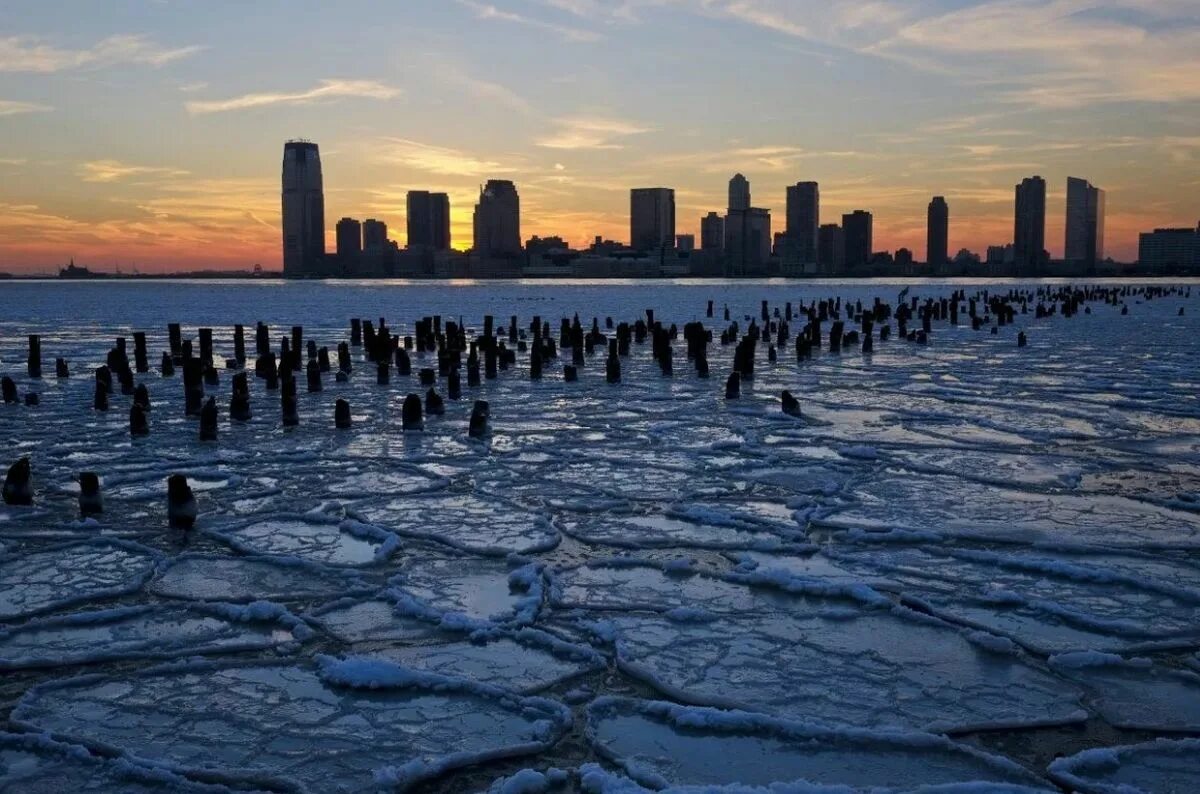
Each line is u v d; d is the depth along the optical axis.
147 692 7.28
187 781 6.03
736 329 41.12
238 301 94.06
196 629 8.52
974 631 8.31
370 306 79.56
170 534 11.44
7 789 5.97
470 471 14.78
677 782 6.03
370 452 16.33
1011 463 15.16
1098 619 8.55
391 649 8.06
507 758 6.34
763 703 7.05
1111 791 5.82
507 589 9.52
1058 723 6.74
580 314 64.56
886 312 57.34
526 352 36.62
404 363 28.56
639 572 9.99
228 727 6.74
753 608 8.95
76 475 14.48
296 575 9.95
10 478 12.70
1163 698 7.13
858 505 12.58
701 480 14.08
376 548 10.88
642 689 7.34
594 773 5.99
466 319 58.91
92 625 8.61
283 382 19.22
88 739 6.56
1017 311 68.25
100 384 21.22
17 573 9.98
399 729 6.71
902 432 18.12
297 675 7.57
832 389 24.62
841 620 8.66
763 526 11.51
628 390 24.69
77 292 134.88
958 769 6.18
